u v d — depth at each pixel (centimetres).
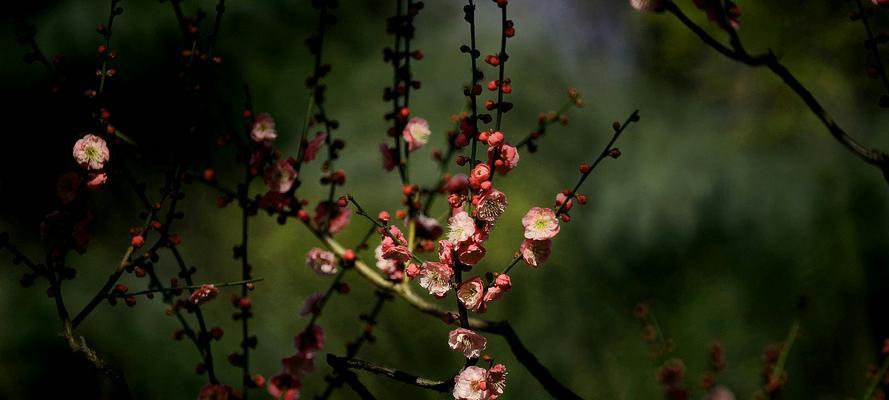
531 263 198
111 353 361
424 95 480
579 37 544
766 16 527
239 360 214
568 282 473
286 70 447
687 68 548
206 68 215
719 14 207
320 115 218
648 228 477
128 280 379
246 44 428
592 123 504
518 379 446
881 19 496
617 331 464
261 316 425
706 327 457
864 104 513
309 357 214
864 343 461
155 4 388
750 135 513
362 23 490
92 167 208
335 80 473
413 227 217
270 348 394
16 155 387
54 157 389
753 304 467
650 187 484
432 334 449
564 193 200
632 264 477
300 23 452
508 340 211
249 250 452
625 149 499
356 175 460
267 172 216
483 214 198
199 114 214
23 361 351
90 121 213
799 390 454
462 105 476
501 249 472
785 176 486
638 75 547
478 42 504
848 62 511
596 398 448
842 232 473
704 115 532
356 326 444
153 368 363
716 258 476
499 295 197
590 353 460
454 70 489
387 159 219
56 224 209
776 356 240
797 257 471
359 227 452
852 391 451
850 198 478
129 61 377
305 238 453
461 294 197
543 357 457
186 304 211
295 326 436
